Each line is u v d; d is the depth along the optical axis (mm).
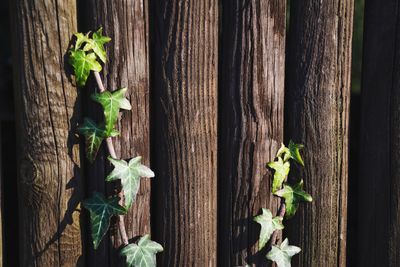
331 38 2383
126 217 2299
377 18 2463
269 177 2406
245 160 2371
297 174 2439
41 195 2209
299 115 2414
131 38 2215
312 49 2383
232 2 2307
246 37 2311
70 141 2209
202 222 2369
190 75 2273
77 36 2148
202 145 2326
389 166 2494
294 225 2479
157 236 2381
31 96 2158
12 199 2760
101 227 2211
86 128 2191
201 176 2340
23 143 2195
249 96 2340
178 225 2348
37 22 2121
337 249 2531
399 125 2469
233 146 2371
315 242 2492
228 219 2418
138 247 2273
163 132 2299
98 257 2307
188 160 2314
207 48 2287
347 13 2396
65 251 2262
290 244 2492
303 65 2393
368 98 2512
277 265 2438
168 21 2244
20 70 2156
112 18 2189
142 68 2248
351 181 2850
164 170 2320
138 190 2295
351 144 2877
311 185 2453
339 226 2520
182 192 2328
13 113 2865
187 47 2260
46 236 2238
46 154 2188
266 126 2371
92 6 2182
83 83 2168
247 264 2434
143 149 2297
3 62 3549
